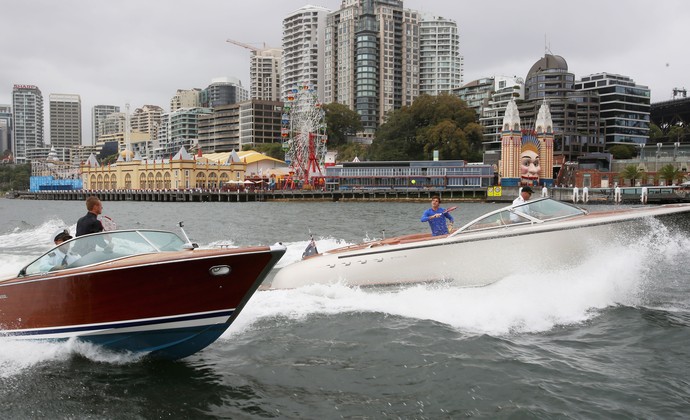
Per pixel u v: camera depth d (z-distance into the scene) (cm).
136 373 700
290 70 19400
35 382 666
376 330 838
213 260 696
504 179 9106
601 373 660
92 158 14262
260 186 11925
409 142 13262
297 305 984
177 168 11800
